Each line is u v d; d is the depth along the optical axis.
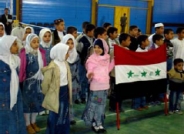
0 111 2.82
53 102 3.06
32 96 3.37
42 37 3.81
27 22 12.02
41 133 3.51
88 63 3.47
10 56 2.87
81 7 13.54
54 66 3.07
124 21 14.33
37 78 3.38
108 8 14.41
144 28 15.94
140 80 3.98
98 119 3.57
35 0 12.10
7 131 2.85
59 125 3.22
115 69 3.70
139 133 3.64
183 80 4.42
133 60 3.86
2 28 4.57
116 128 3.79
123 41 4.12
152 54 4.08
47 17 12.56
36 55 3.37
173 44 4.91
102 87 3.46
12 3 11.36
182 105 5.00
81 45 4.47
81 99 4.89
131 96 3.91
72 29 4.63
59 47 3.10
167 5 16.30
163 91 4.33
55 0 12.67
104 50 3.49
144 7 15.67
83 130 3.67
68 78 3.22
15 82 2.86
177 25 16.81
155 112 4.55
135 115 4.37
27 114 3.40
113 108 4.46
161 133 3.67
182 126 3.96
